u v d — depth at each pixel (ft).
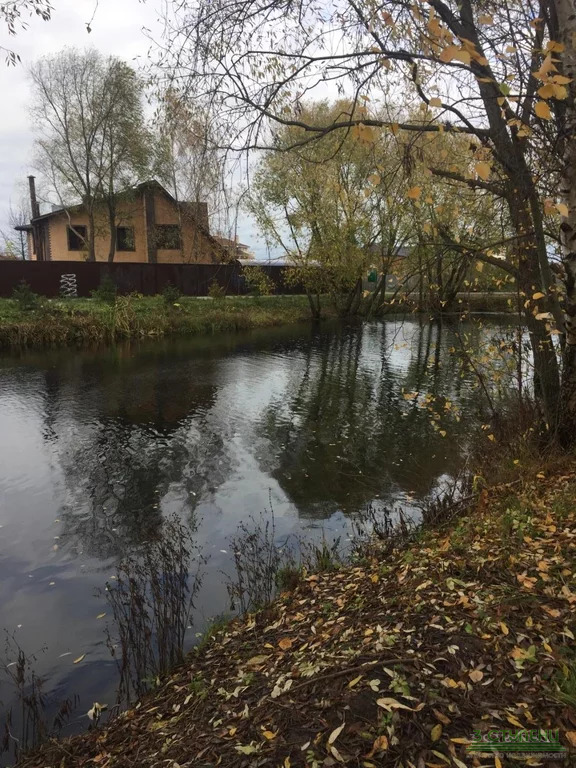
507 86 11.91
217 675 12.39
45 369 58.23
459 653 9.46
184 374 56.13
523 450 23.34
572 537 13.74
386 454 31.71
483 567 12.96
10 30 16.15
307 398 45.98
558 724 7.55
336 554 19.49
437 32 11.75
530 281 22.62
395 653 9.85
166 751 9.80
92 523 23.68
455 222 24.64
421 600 11.94
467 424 36.29
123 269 99.55
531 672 8.72
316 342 80.28
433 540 17.31
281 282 124.67
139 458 31.78
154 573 16.39
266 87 19.35
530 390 31.22
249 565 19.20
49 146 106.83
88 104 101.35
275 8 18.62
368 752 7.69
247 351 71.72
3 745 11.69
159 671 13.61
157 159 98.94
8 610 17.34
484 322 31.37
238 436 35.83
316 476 28.68
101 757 10.60
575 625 9.75
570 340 21.12
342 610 13.60
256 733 9.03
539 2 17.40
